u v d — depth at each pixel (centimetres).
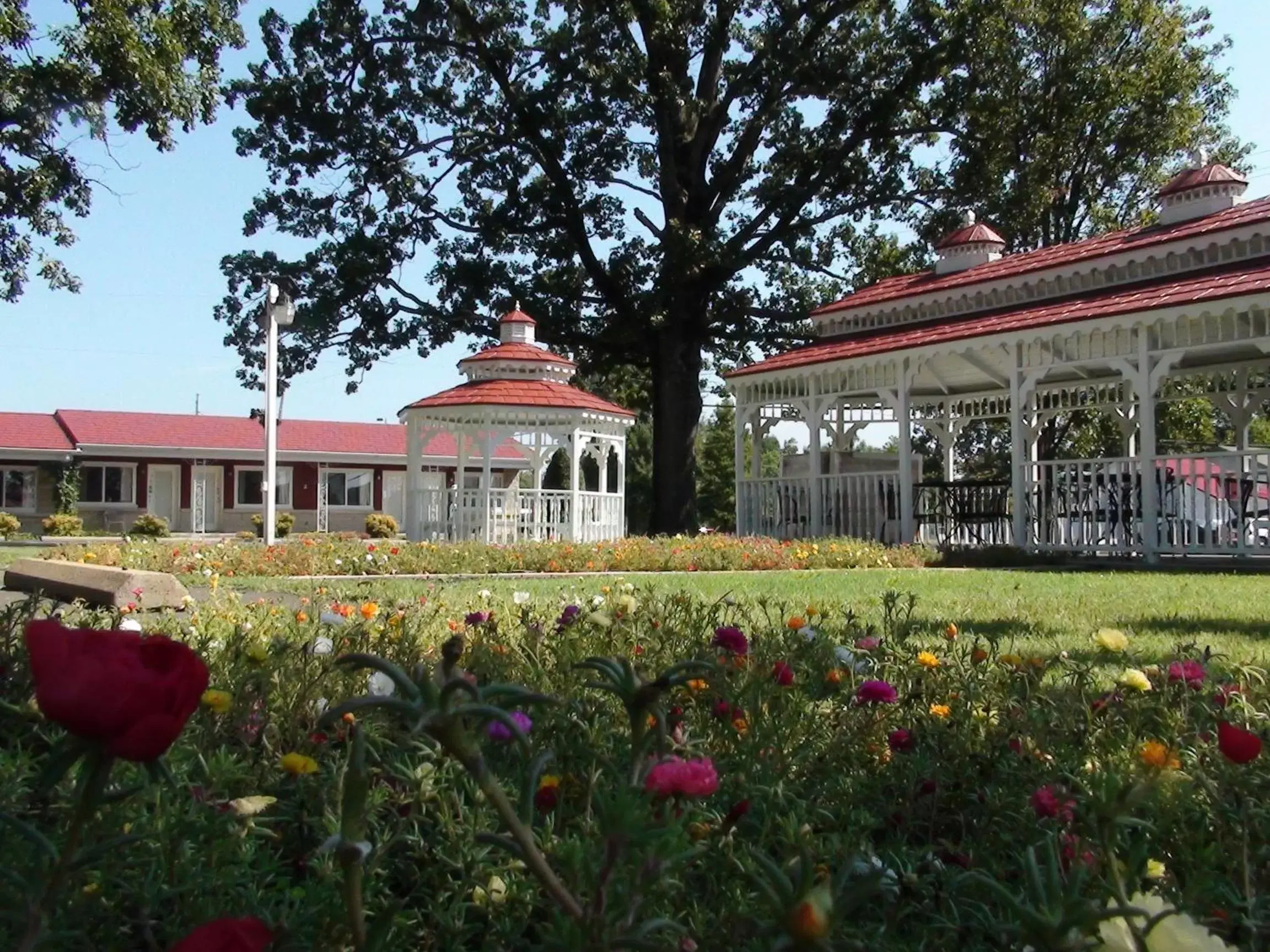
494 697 121
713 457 5956
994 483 1895
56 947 151
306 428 4734
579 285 3009
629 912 123
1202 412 3256
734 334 2948
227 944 95
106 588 763
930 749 288
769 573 1419
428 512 2230
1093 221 3297
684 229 2591
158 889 171
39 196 2178
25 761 220
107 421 4375
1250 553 1458
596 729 266
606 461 2334
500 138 2886
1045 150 2952
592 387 3934
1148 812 225
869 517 1995
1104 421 3052
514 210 2930
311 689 319
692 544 1709
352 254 2772
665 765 138
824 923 103
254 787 246
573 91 2883
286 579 1270
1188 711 321
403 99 2869
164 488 4334
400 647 394
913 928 200
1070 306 1711
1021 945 130
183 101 2219
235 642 378
